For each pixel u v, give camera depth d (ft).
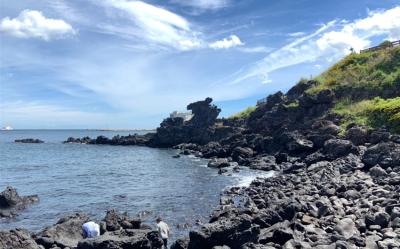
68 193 130.52
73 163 241.55
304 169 137.39
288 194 93.61
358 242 53.47
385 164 110.32
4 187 147.13
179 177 162.40
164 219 89.66
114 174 182.60
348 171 114.83
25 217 96.48
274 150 192.95
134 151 341.62
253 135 222.28
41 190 138.00
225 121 317.42
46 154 326.65
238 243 58.23
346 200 78.43
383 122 155.74
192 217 90.79
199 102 352.28
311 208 72.90
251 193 110.83
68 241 67.10
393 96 181.88
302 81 243.19
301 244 54.95
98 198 119.96
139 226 76.54
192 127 355.97
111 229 73.87
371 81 195.21
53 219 94.22
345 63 232.94
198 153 269.03
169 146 373.81
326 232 61.16
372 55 224.74
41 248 61.26
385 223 61.00
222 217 71.87
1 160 269.03
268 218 66.64
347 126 165.68
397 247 50.60
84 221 75.31
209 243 57.36
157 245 62.59
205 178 154.20
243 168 177.06
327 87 212.64
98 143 483.10
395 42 226.38
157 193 125.70
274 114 225.15
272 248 54.44
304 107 207.82
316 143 167.94
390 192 78.48
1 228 86.53
